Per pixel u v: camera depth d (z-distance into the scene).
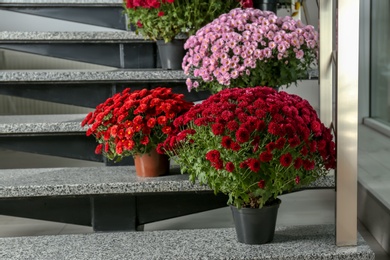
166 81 2.52
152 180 2.09
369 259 1.81
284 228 2.08
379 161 2.42
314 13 3.24
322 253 1.80
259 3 2.94
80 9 3.19
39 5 3.16
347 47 1.74
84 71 2.59
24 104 4.04
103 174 2.23
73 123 2.40
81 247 1.93
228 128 1.75
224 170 1.77
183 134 1.84
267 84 2.41
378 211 2.25
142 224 2.19
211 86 2.43
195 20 2.64
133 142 2.04
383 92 2.65
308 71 2.54
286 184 1.81
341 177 1.82
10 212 2.17
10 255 1.86
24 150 2.45
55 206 2.17
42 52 2.88
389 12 2.52
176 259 1.79
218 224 2.48
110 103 2.19
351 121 1.78
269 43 2.29
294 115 1.78
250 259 1.79
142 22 2.69
